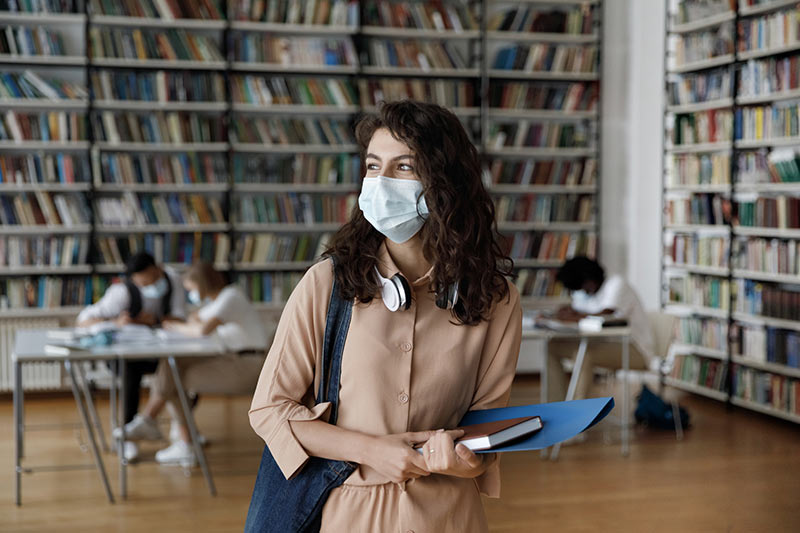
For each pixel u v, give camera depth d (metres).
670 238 7.05
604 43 7.34
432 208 1.25
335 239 1.34
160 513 3.93
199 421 5.77
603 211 7.40
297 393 1.30
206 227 6.65
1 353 6.37
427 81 7.02
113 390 5.16
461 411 1.34
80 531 3.68
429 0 7.05
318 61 6.79
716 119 6.24
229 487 4.34
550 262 7.29
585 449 5.09
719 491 4.28
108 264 6.53
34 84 6.32
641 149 7.26
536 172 7.25
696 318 6.52
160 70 6.66
